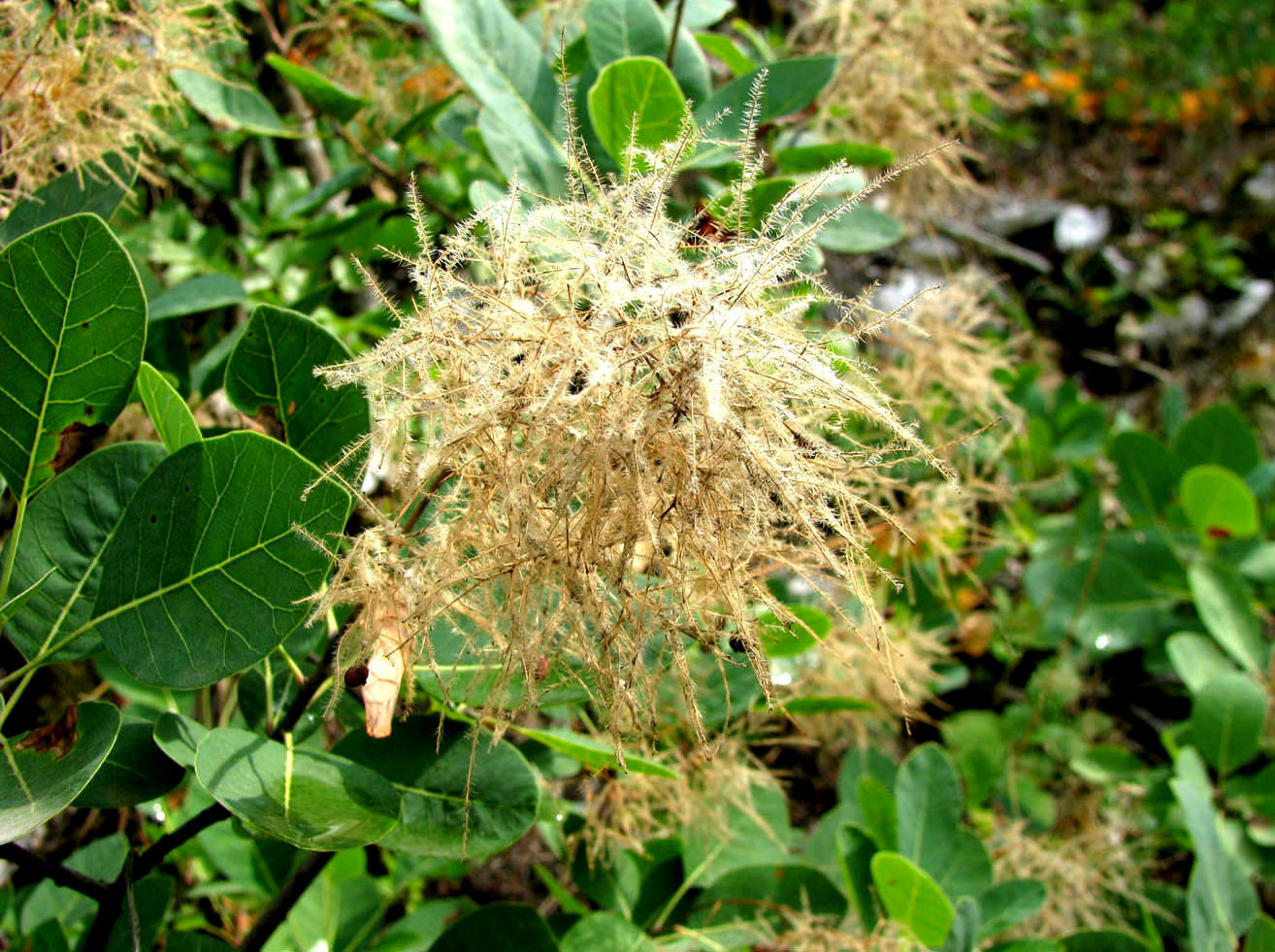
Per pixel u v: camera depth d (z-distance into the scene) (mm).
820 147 353
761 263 191
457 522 199
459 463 192
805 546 215
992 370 488
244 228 555
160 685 210
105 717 213
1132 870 459
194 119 499
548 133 343
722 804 348
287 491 210
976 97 632
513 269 203
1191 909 353
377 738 215
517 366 190
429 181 497
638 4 358
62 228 211
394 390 200
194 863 442
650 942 313
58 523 234
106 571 216
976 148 1092
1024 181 1128
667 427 182
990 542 529
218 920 464
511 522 188
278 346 245
